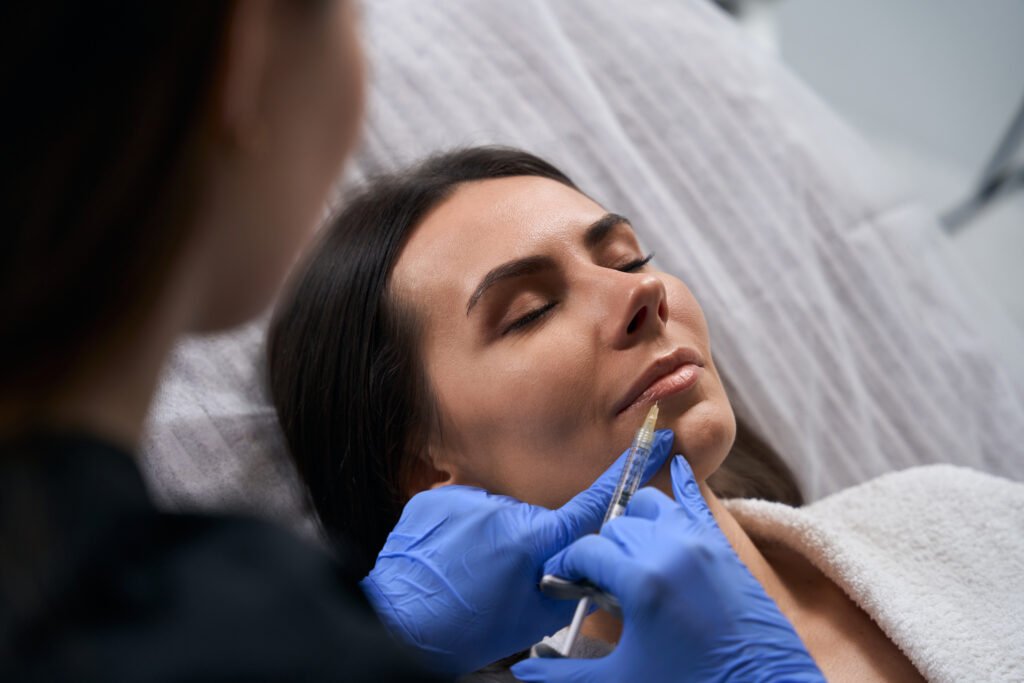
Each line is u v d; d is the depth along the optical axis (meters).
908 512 1.29
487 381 1.05
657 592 0.77
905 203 2.03
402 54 1.75
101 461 0.44
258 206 0.49
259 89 0.47
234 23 0.43
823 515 1.34
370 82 1.70
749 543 1.16
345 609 0.48
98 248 0.41
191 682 0.40
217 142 0.45
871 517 1.30
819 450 1.76
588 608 0.91
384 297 1.17
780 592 1.16
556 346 1.02
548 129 1.77
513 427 1.04
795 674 0.77
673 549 0.79
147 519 0.46
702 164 1.90
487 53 1.80
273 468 1.41
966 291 1.99
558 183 1.23
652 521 0.84
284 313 1.29
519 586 0.96
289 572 0.47
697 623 0.77
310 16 0.48
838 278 1.90
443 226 1.16
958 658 1.03
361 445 1.21
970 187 2.76
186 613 0.43
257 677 0.42
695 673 0.78
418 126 1.71
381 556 1.04
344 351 1.21
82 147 0.39
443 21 1.81
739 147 1.93
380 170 1.57
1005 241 2.65
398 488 1.22
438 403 1.11
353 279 1.20
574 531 0.96
